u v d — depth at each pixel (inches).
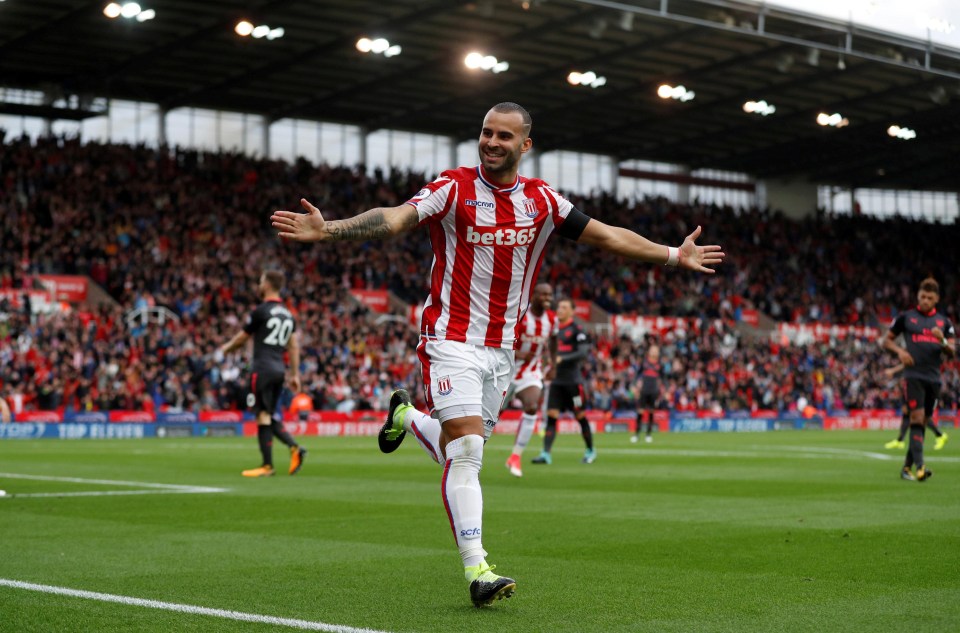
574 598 207.3
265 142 1668.3
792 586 220.8
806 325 1754.4
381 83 1501.0
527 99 1615.4
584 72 1432.1
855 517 347.3
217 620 183.2
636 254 214.2
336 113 1668.3
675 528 317.1
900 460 690.8
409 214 201.3
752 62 1400.1
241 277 1379.2
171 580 225.1
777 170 2074.3
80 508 365.4
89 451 775.7
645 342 1553.9
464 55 1382.9
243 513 353.4
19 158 1368.1
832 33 1320.1
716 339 1641.2
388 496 415.5
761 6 1234.0
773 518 343.9
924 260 2128.4
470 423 206.7
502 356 214.4
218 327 1266.0
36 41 1280.8
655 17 1237.7
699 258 216.7
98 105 1448.1
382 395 1282.0
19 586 215.3
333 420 1182.9
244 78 1449.3
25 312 1160.8
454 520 202.8
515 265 210.8
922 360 500.7
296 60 1380.4
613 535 301.1
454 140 1831.9
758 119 1731.1
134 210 1395.2
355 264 1509.6
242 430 1144.8
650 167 2023.9
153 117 1585.9
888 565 248.1
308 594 209.6
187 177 1487.5
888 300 1983.3
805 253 1975.9
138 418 1091.3
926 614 192.1
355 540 289.3
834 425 1539.1
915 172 2150.6
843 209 2305.6
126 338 1185.4
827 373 1696.6
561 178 1918.1
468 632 176.2
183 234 1409.9
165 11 1211.9
